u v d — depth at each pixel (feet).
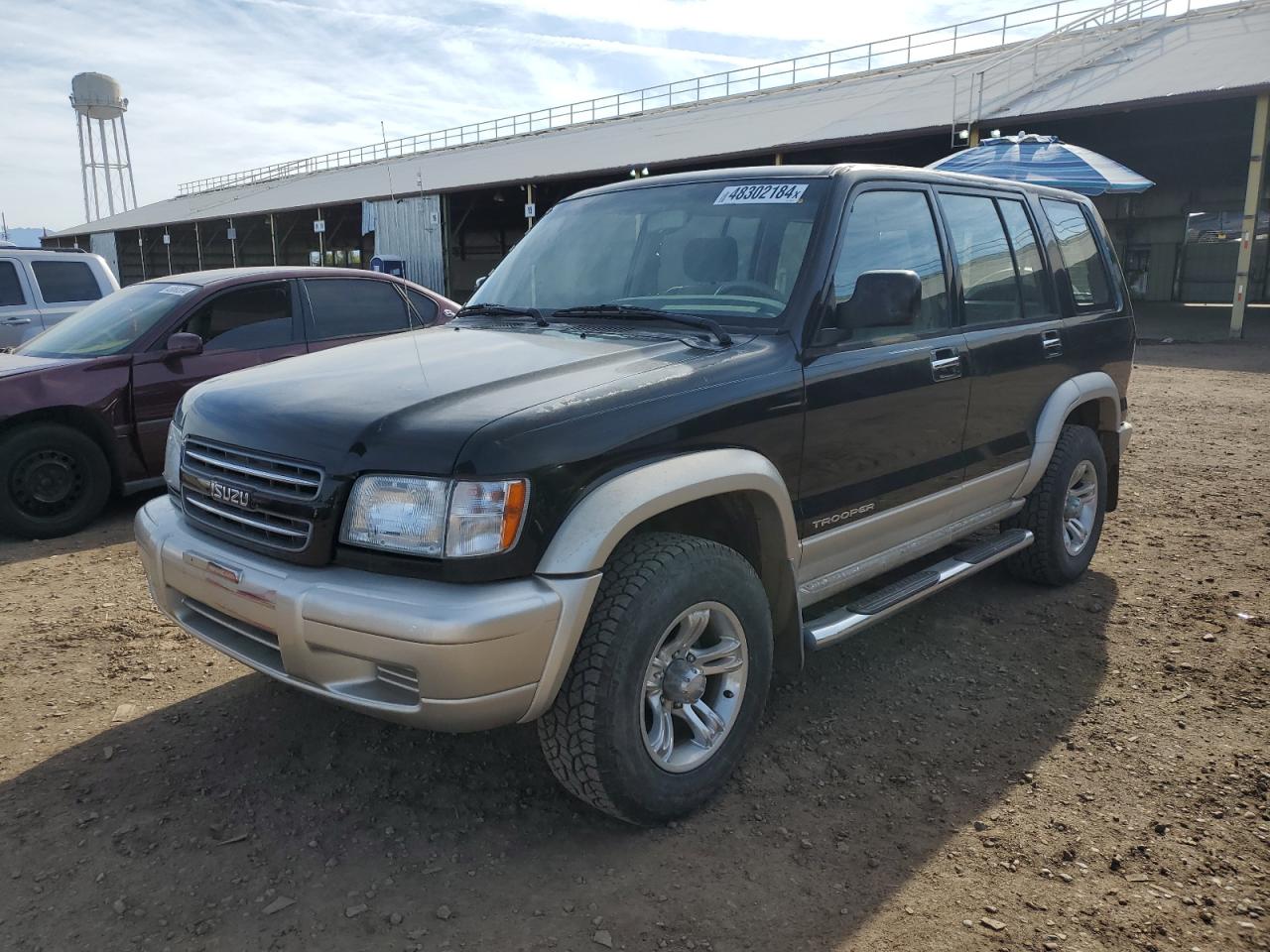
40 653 13.16
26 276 29.94
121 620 14.43
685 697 9.05
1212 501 21.39
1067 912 7.95
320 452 8.19
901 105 79.51
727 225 11.35
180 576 9.23
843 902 8.07
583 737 8.29
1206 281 104.12
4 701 11.68
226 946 7.48
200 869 8.45
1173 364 48.34
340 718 11.28
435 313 25.30
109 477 19.93
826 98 97.14
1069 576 15.60
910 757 10.50
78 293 31.04
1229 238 101.91
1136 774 10.10
